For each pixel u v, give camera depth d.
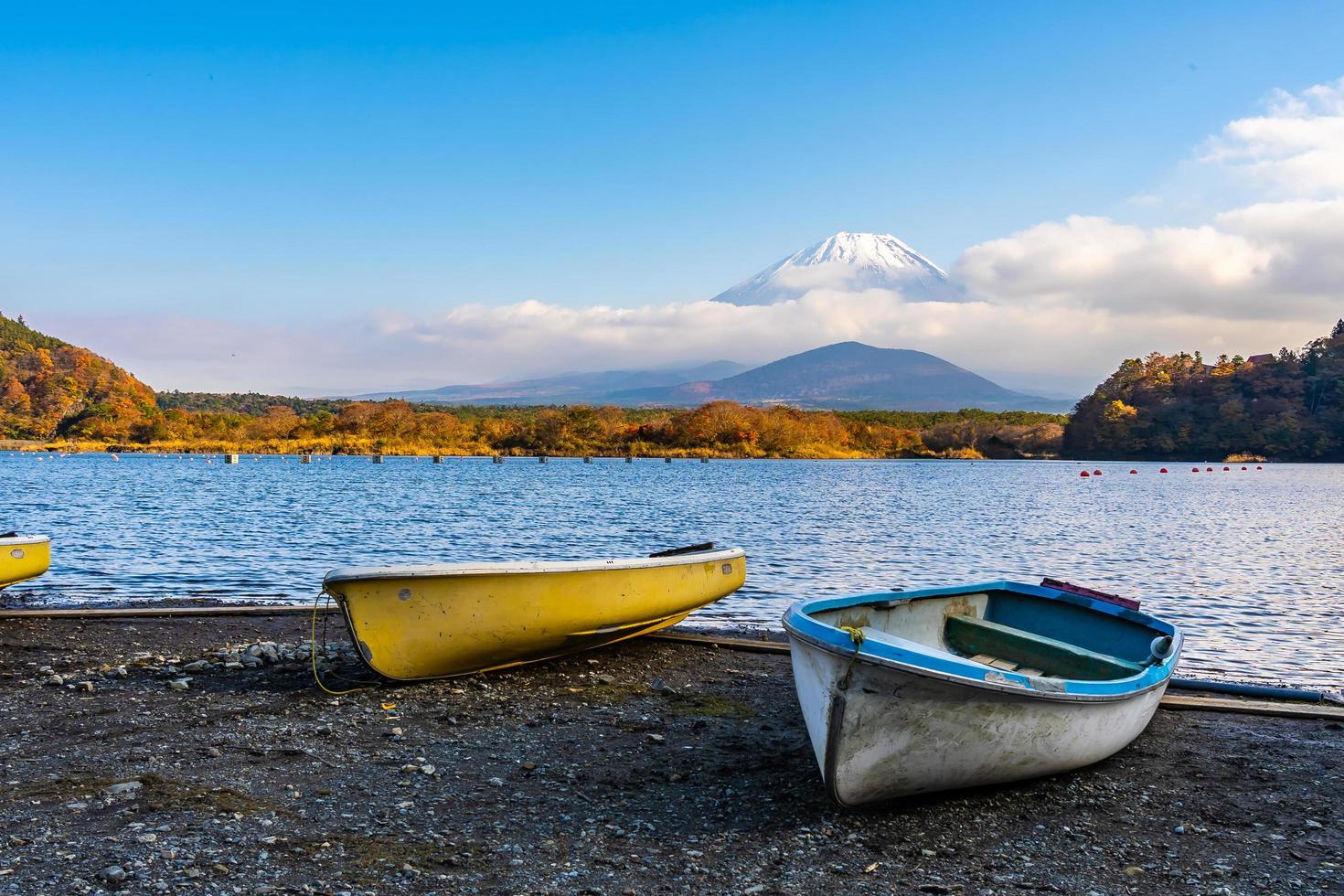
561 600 11.88
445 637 11.30
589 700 11.02
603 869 6.48
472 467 111.62
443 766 8.55
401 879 6.21
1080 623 11.83
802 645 7.75
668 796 7.97
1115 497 66.94
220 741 9.02
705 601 13.94
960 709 7.50
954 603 11.73
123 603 17.33
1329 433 189.00
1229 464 184.62
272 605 17.22
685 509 48.28
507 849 6.76
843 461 161.12
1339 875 6.71
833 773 7.41
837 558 27.81
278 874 6.18
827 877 6.49
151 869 6.15
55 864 6.19
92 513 40.44
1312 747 9.95
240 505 46.94
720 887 6.29
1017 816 7.80
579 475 92.25
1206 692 12.44
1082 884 6.49
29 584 20.16
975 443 197.38
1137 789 8.53
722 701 11.16
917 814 7.75
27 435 174.38
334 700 10.63
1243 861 6.94
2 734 9.12
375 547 29.12
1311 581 24.12
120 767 8.18
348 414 166.00
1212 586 23.09
